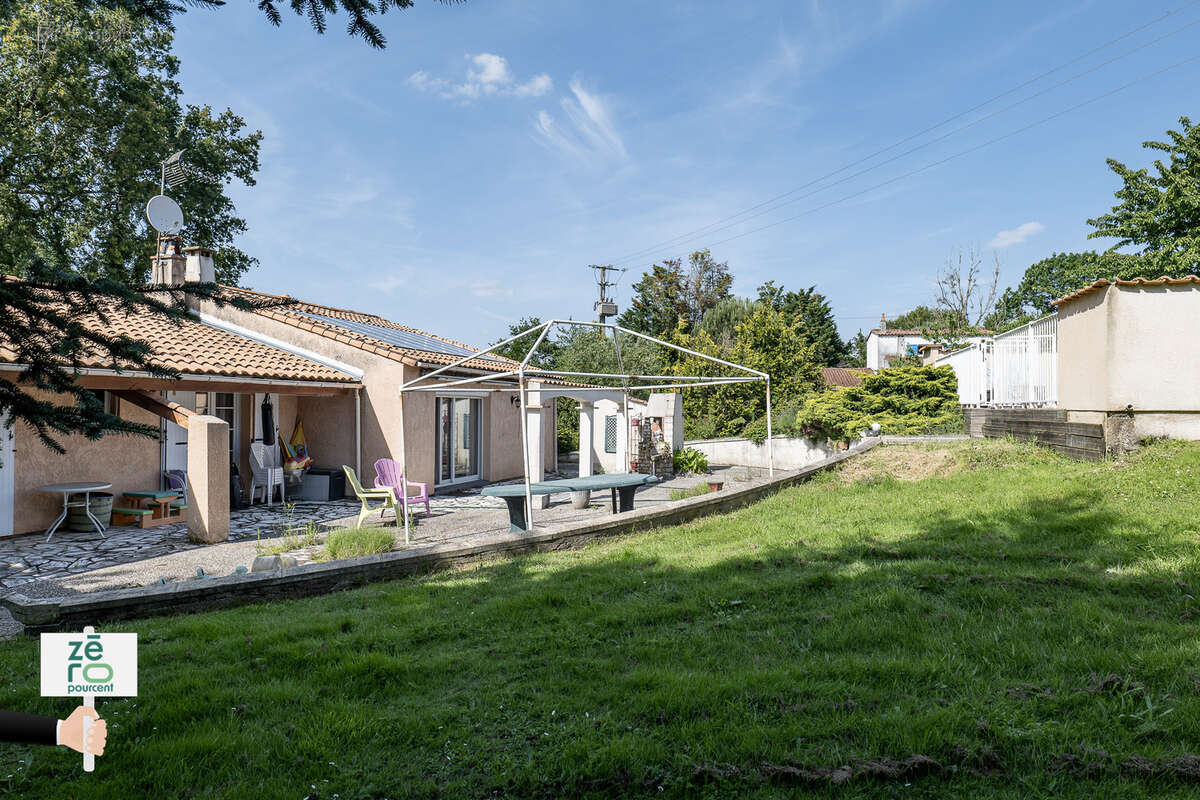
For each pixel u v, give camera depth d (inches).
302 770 122.6
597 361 1154.7
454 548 285.0
